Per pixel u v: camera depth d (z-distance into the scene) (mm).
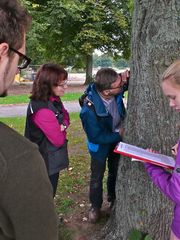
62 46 24062
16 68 1039
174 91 1937
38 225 947
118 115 3273
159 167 2143
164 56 2402
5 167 885
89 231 3424
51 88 3020
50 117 2984
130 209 2775
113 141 3270
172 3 2346
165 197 2604
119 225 2926
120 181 2867
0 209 913
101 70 3229
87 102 3234
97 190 3541
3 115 11203
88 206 4008
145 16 2469
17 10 996
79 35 22422
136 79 2602
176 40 2373
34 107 3014
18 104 13938
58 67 3057
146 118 2543
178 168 1947
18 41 1003
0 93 1026
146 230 2699
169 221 2627
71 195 4363
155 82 2463
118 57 25891
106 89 3145
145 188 2658
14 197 898
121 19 23266
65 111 3318
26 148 935
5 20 957
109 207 3873
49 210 964
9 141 922
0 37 952
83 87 23406
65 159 3234
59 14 20547
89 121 3205
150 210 2666
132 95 2664
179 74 1896
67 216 3760
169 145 2494
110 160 3607
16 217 917
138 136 2605
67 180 4879
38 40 21172
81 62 28359
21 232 935
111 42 24953
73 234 3365
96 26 22625
